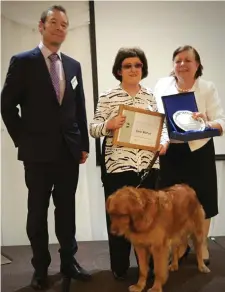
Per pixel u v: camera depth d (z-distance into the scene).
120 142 2.13
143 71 2.28
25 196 3.34
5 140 3.26
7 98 2.15
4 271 2.66
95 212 3.40
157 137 2.19
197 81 2.58
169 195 2.20
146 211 1.99
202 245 2.51
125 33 3.25
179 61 2.48
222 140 3.35
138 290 2.21
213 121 2.46
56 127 2.21
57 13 2.17
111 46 3.25
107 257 2.91
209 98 2.55
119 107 2.11
